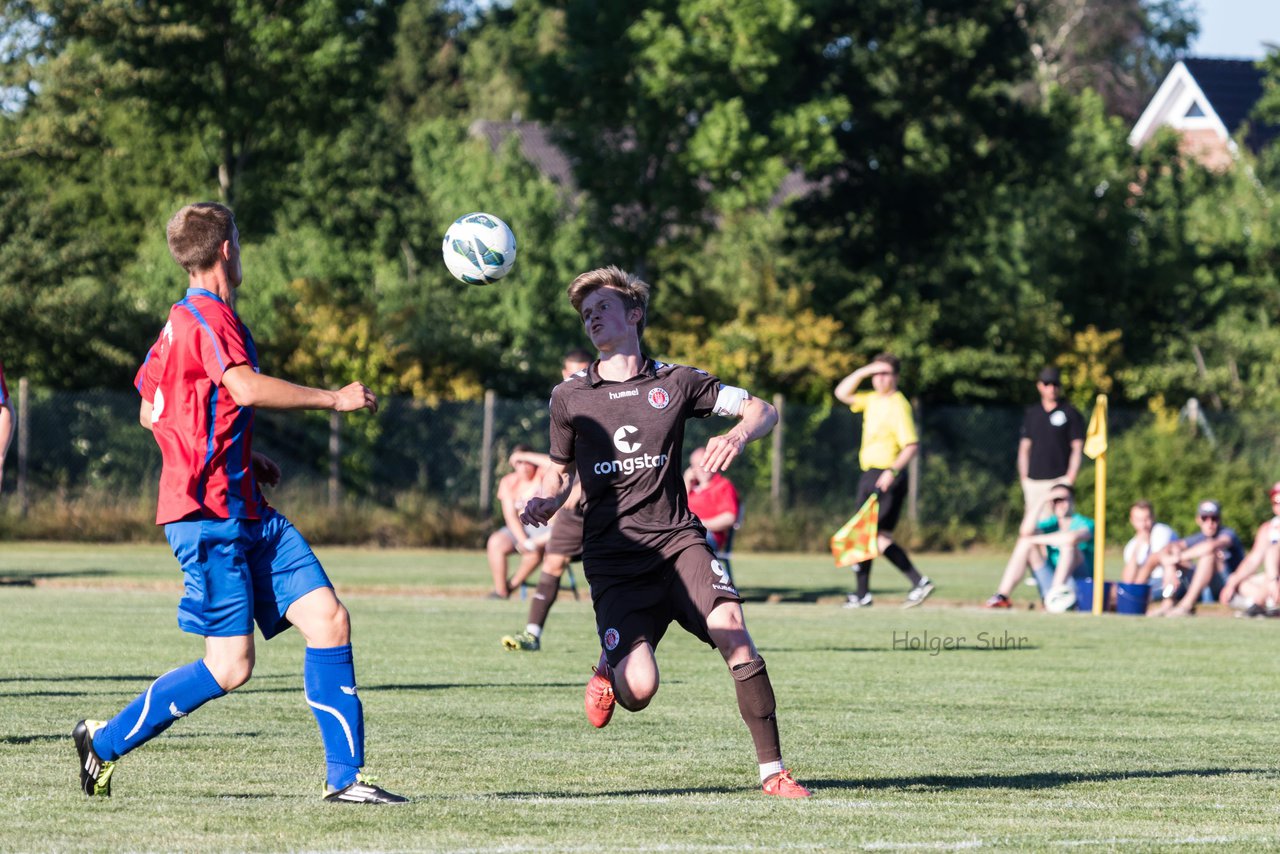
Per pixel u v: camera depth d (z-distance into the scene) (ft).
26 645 123.75
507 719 88.69
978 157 444.55
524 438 309.42
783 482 320.91
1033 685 109.70
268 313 369.50
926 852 52.19
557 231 434.71
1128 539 310.04
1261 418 326.85
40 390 292.40
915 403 327.26
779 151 386.73
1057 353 388.16
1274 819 60.39
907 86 433.07
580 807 60.08
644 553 63.98
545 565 129.18
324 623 59.77
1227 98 621.72
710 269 441.27
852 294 408.67
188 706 59.26
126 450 297.12
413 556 276.41
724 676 112.78
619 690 63.36
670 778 68.95
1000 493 328.90
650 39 381.40
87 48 373.81
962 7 430.61
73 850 50.52
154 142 471.21
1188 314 435.53
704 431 316.81
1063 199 429.79
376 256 495.82
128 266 438.40
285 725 84.07
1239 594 180.04
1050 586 184.24
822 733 85.25
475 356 342.44
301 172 495.82
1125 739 84.74
